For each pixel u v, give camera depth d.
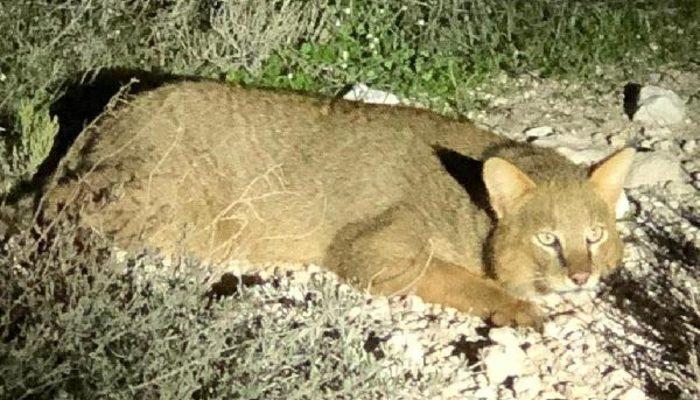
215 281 1.77
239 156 1.95
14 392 1.54
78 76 2.20
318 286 1.81
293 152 1.96
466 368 1.74
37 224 1.80
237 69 2.32
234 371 1.60
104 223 1.83
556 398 1.72
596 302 1.93
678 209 2.20
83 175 1.86
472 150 1.97
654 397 1.73
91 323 1.60
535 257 1.86
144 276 1.70
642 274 1.99
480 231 1.90
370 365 1.62
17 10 2.14
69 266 1.66
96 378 1.56
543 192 1.87
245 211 1.94
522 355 1.77
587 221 1.86
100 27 2.24
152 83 2.25
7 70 2.13
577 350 1.81
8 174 1.92
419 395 1.66
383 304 1.86
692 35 2.77
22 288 1.65
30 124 1.96
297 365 1.66
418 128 1.99
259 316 1.73
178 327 1.62
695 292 1.93
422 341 1.79
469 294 1.87
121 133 1.94
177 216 1.90
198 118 1.96
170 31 2.31
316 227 1.94
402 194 1.94
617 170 1.89
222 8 2.32
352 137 1.97
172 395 1.55
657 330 1.86
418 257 1.90
